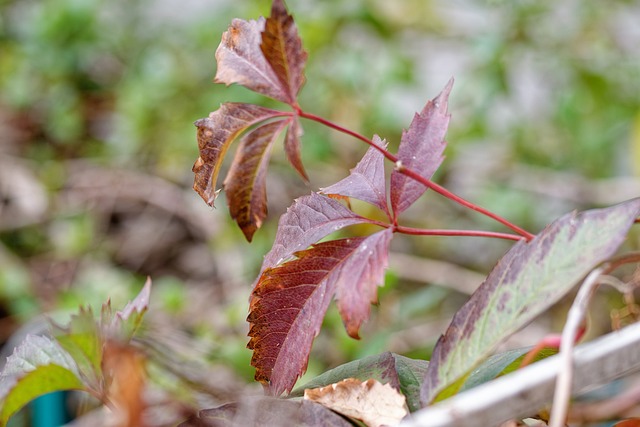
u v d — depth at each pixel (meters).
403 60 1.73
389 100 1.72
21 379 0.44
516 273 0.43
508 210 1.68
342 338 1.17
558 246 0.42
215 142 0.47
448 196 0.47
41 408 0.88
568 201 1.75
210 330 1.25
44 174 1.95
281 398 0.46
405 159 0.48
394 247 1.72
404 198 0.47
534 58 1.71
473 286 1.56
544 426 0.46
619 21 1.82
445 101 0.48
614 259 0.41
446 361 0.43
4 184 1.94
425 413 0.39
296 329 0.46
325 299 0.46
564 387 0.38
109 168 1.97
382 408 0.45
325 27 1.68
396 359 0.49
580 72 1.68
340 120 1.72
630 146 1.72
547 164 1.77
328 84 1.71
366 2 1.72
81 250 1.75
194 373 0.46
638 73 1.72
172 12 2.29
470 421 0.38
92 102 2.21
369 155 0.49
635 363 0.40
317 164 1.74
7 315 1.62
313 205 0.48
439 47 1.95
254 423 0.44
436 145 0.48
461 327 0.43
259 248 1.62
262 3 1.74
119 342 0.39
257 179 0.48
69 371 0.44
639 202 0.42
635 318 0.46
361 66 1.69
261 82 0.47
